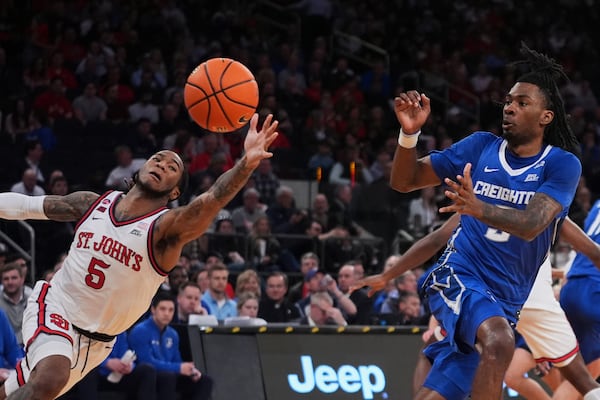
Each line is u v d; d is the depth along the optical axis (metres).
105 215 6.58
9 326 9.91
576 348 7.99
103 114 19.47
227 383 10.45
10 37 21.34
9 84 19.86
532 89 6.33
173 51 21.84
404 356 11.20
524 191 6.27
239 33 23.20
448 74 24.41
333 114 21.17
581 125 22.72
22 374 6.47
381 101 22.61
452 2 26.81
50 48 20.81
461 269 6.41
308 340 10.88
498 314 6.16
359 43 24.72
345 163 18.78
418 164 6.61
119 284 6.50
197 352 10.48
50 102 19.11
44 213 6.75
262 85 20.94
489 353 6.01
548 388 11.30
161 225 6.41
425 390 6.71
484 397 5.97
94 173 17.25
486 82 24.44
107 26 21.55
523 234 5.88
